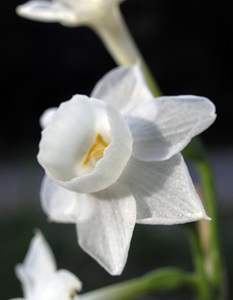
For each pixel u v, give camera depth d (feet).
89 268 2.16
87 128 0.72
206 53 5.38
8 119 5.24
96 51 5.39
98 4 0.90
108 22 0.91
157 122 0.70
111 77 0.73
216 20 5.36
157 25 5.37
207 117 0.68
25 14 0.90
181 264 2.18
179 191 0.68
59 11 0.90
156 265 2.18
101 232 0.70
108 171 0.68
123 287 0.80
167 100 0.70
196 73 5.38
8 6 5.32
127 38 0.92
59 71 5.41
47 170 0.71
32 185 2.32
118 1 0.90
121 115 0.69
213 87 5.34
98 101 0.70
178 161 0.68
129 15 5.37
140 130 0.70
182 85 5.41
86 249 0.70
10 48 5.32
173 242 2.21
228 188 3.28
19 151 4.71
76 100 0.71
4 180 3.72
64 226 2.28
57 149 0.71
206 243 0.80
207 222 0.80
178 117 0.69
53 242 2.19
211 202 0.80
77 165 0.72
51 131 0.71
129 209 0.69
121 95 0.73
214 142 5.13
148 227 2.26
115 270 0.68
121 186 0.70
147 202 0.69
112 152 0.68
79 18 0.91
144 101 0.72
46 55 5.39
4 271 2.03
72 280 0.77
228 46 5.35
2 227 2.19
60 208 0.73
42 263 0.82
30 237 2.16
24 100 5.33
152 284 0.80
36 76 5.40
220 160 4.36
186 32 5.39
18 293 1.99
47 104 5.41
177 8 5.36
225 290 0.81
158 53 5.39
